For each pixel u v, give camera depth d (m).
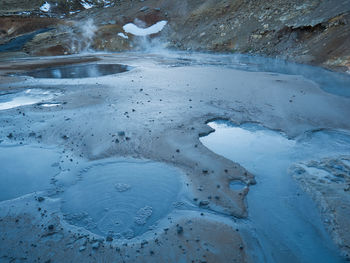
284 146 7.55
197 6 41.97
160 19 44.72
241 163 6.68
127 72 20.09
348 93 12.24
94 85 15.34
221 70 19.95
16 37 42.28
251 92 12.97
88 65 25.31
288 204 5.20
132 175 6.14
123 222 4.70
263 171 6.34
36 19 48.47
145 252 4.04
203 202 5.15
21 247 4.15
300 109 10.27
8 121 9.47
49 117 9.83
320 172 6.17
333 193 5.37
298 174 6.14
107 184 5.82
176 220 4.74
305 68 19.38
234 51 30.25
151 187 5.69
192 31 38.78
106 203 5.21
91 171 6.34
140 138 7.94
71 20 51.69
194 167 6.41
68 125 9.01
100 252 4.05
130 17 46.66
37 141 7.91
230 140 7.99
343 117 9.40
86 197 5.41
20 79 17.69
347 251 4.08
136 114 9.98
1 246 4.17
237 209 5.00
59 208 5.11
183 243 4.21
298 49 23.39
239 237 4.37
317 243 4.30
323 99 11.47
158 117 9.66
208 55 30.66
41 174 6.22
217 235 4.39
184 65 23.28
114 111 10.38
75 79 17.50
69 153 7.19
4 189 5.68
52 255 3.99
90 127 8.80
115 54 36.06
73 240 4.30
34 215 4.89
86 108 10.83
